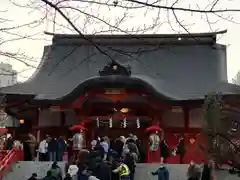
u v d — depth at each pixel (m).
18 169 27.92
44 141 29.98
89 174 18.59
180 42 43.69
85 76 40.72
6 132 36.22
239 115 9.23
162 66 41.50
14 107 36.00
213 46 43.72
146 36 39.69
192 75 40.78
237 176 23.89
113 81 33.53
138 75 37.88
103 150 25.70
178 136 35.84
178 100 34.03
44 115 37.75
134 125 37.34
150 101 34.38
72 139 33.25
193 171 21.86
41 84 39.59
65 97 34.19
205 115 9.51
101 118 35.41
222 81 39.69
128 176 22.59
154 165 28.25
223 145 8.97
